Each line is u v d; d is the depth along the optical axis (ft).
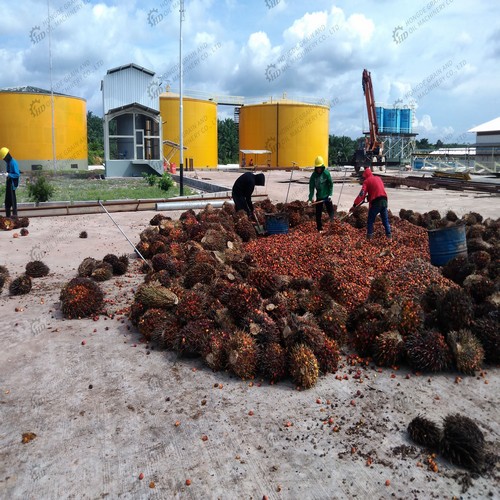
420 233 39.09
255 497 11.96
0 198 83.56
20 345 21.16
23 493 12.17
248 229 39.65
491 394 16.60
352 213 45.50
